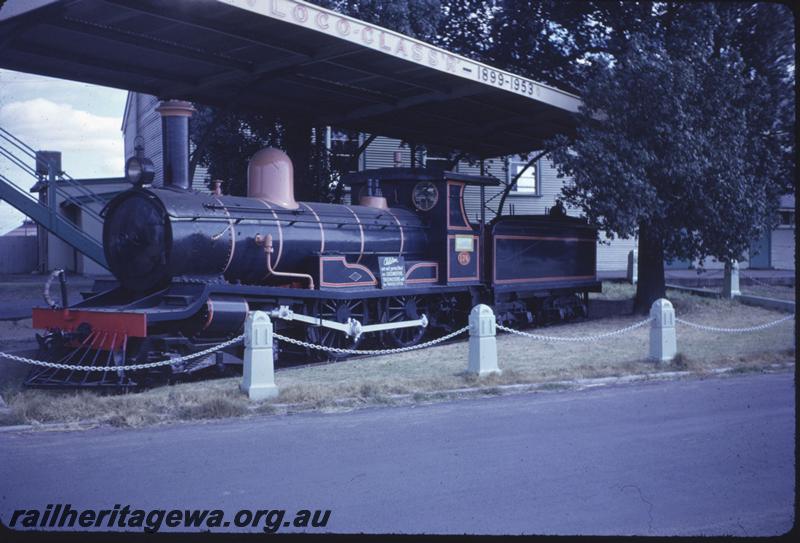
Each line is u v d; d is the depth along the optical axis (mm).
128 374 8961
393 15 17672
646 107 14805
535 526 4832
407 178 14016
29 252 31625
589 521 4934
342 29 11555
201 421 7570
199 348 9594
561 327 16000
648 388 9477
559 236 16969
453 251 13836
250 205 10883
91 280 25000
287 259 11133
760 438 6973
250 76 13547
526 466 6105
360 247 12336
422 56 12906
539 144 20234
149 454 6363
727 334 14133
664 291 17516
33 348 12078
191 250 9852
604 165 14594
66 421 7398
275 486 5578
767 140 16500
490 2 19156
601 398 8820
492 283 14703
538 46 18828
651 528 4816
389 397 8586
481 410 8141
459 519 4953
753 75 16719
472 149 20750
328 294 11227
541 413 7996
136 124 29578
